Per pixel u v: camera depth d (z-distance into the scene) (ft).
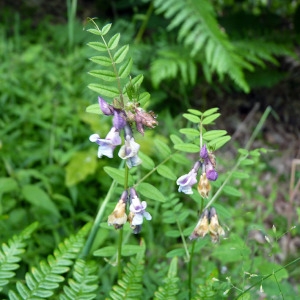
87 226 0.84
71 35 1.80
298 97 1.92
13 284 1.03
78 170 1.33
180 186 0.71
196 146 0.75
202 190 0.70
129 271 0.80
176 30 1.88
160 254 1.21
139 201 0.69
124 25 1.76
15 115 1.57
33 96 1.63
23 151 1.42
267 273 0.92
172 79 1.81
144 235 1.25
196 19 1.61
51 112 1.57
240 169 1.55
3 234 1.12
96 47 0.68
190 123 1.35
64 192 1.35
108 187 1.34
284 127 1.86
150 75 1.70
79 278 0.79
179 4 1.62
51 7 2.22
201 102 1.86
